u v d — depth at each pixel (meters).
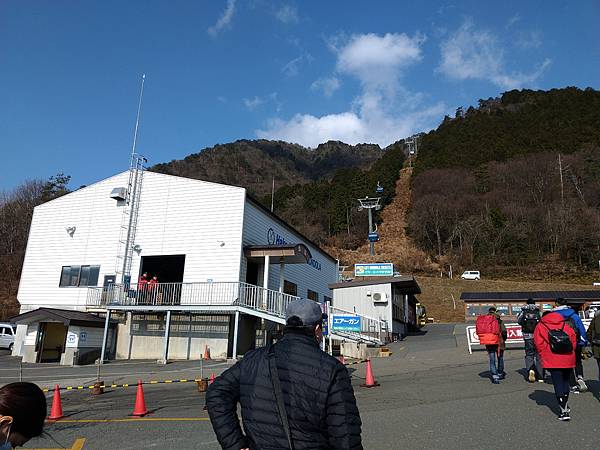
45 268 25.39
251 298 20.33
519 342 16.84
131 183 24.58
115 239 24.28
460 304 53.78
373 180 113.25
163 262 24.08
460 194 94.94
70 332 20.03
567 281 63.31
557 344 6.27
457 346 18.98
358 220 99.00
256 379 2.31
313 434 2.18
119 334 22.02
